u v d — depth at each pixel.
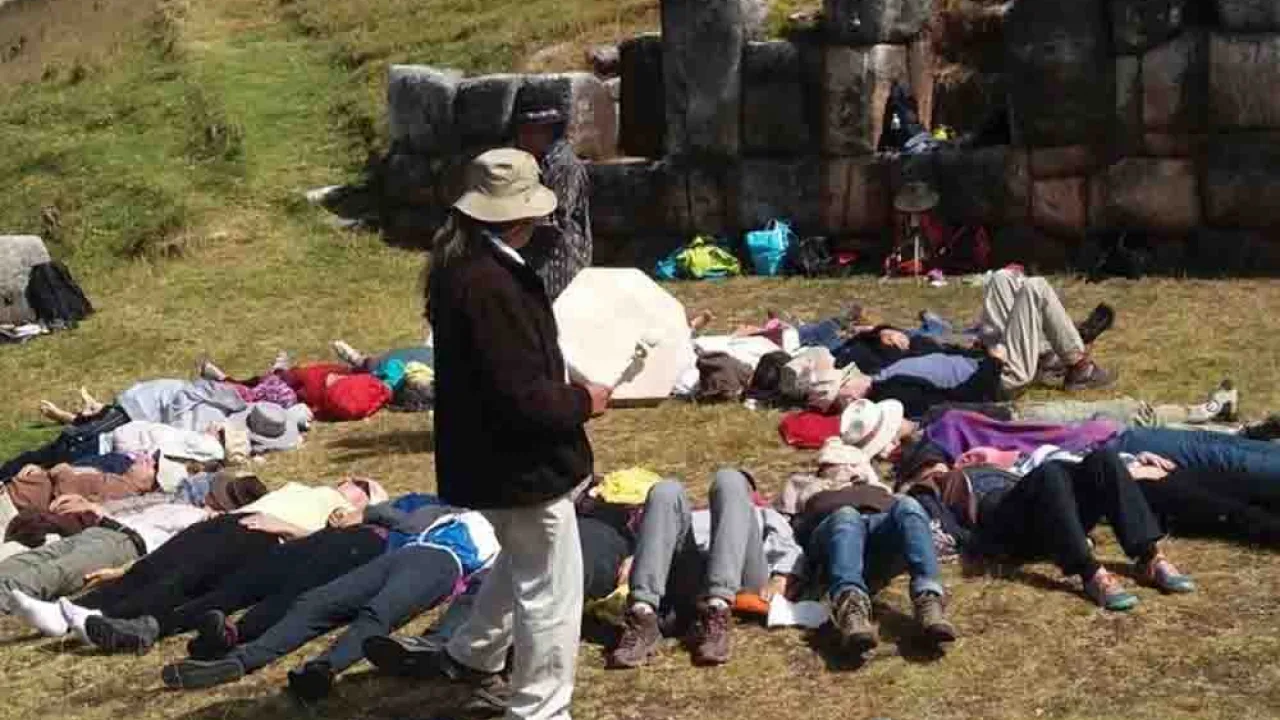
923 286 14.23
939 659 6.63
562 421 5.61
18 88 26.28
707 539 7.43
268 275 17.14
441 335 5.73
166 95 22.94
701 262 15.52
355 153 20.22
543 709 5.89
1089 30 13.85
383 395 12.14
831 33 15.19
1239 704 6.02
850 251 15.42
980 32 16.83
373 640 6.73
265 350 14.43
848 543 6.92
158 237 18.77
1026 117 14.28
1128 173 13.90
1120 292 13.25
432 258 5.80
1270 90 13.15
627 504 8.00
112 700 7.04
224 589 7.79
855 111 15.16
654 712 6.40
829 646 6.85
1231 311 12.32
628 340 11.07
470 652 6.43
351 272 17.08
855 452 8.28
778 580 7.29
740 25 15.60
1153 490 7.72
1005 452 8.66
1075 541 7.04
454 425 5.73
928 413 9.66
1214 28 13.34
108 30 29.03
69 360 14.77
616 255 16.61
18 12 32.16
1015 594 7.18
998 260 14.69
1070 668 6.45
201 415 11.37
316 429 11.78
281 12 26.06
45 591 8.31
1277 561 7.36
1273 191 13.28
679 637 7.06
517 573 5.87
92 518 9.14
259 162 20.23
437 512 8.20
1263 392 10.14
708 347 11.43
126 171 20.66
